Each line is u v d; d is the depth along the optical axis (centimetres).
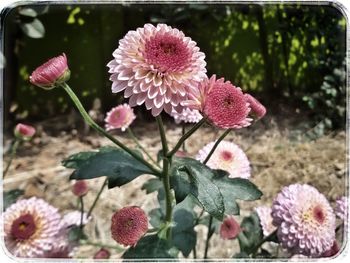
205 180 89
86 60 318
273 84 338
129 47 91
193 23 313
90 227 195
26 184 237
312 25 318
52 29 311
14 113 306
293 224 113
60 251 121
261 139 288
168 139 284
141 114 314
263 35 332
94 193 229
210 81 89
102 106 322
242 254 126
